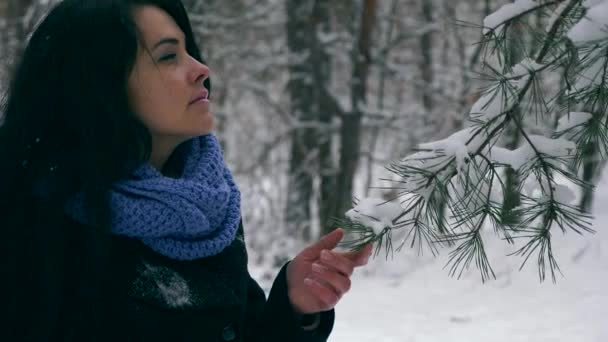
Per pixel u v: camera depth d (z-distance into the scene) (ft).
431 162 4.71
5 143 4.21
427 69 33.63
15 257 4.15
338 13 30.96
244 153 33.81
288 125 32.30
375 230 4.62
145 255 4.34
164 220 4.22
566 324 20.25
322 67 31.35
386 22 34.22
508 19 5.18
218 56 31.50
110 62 4.13
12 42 24.13
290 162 32.32
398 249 4.80
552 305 21.95
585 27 4.49
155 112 4.31
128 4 4.29
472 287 24.58
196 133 4.44
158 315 4.29
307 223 31.81
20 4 26.07
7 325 4.16
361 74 30.50
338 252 4.69
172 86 4.31
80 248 4.18
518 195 4.75
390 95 35.09
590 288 22.66
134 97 4.27
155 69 4.28
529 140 4.74
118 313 4.22
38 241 4.11
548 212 4.66
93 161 4.06
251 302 5.22
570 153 4.78
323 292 4.74
